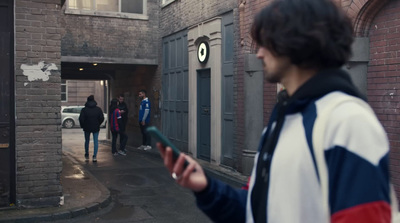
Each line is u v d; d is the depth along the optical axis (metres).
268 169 1.23
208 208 1.44
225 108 9.57
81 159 12.07
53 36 6.22
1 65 6.04
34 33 6.12
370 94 6.16
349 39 1.18
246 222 1.36
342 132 1.04
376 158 0.99
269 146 1.25
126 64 13.09
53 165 6.32
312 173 1.08
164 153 1.33
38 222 5.89
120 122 13.02
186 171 1.34
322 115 1.09
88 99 11.68
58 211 6.12
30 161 6.19
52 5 6.20
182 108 11.79
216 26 9.62
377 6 5.94
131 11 12.92
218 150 9.80
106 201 6.93
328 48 1.14
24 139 6.14
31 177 6.21
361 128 1.02
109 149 14.79
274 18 1.19
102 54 12.55
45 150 6.26
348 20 1.20
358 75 6.18
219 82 9.72
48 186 6.32
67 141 18.47
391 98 5.81
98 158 12.27
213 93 9.88
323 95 1.15
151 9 13.11
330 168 1.04
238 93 8.93
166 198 7.44
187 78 11.50
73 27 12.24
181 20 11.60
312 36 1.13
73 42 12.26
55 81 6.25
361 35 6.19
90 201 6.79
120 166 10.78
